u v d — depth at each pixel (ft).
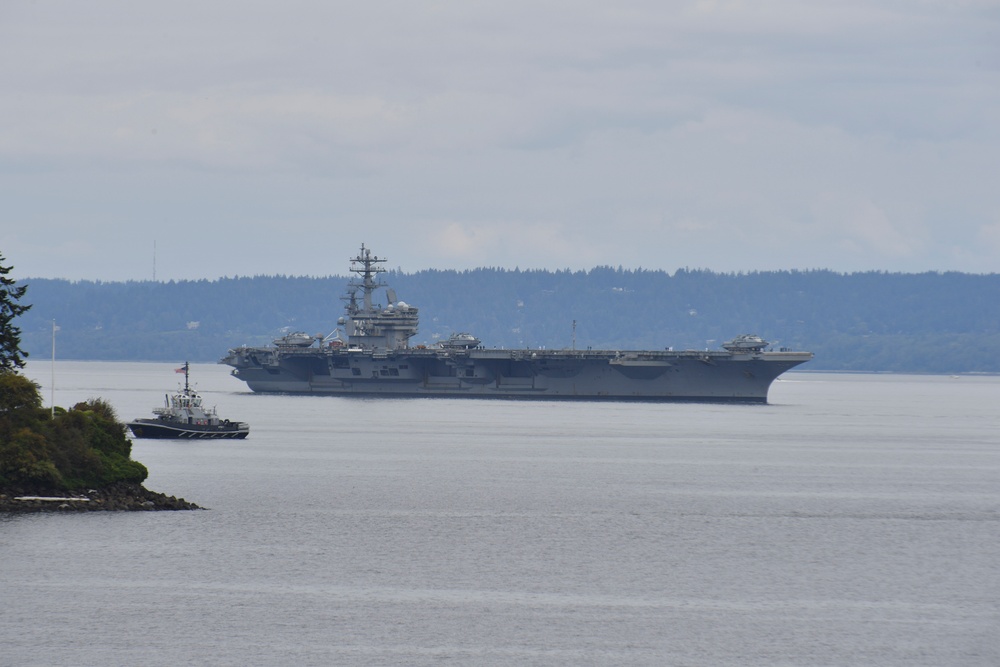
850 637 562.66
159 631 550.77
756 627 575.79
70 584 620.90
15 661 510.58
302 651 529.04
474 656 527.81
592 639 553.64
